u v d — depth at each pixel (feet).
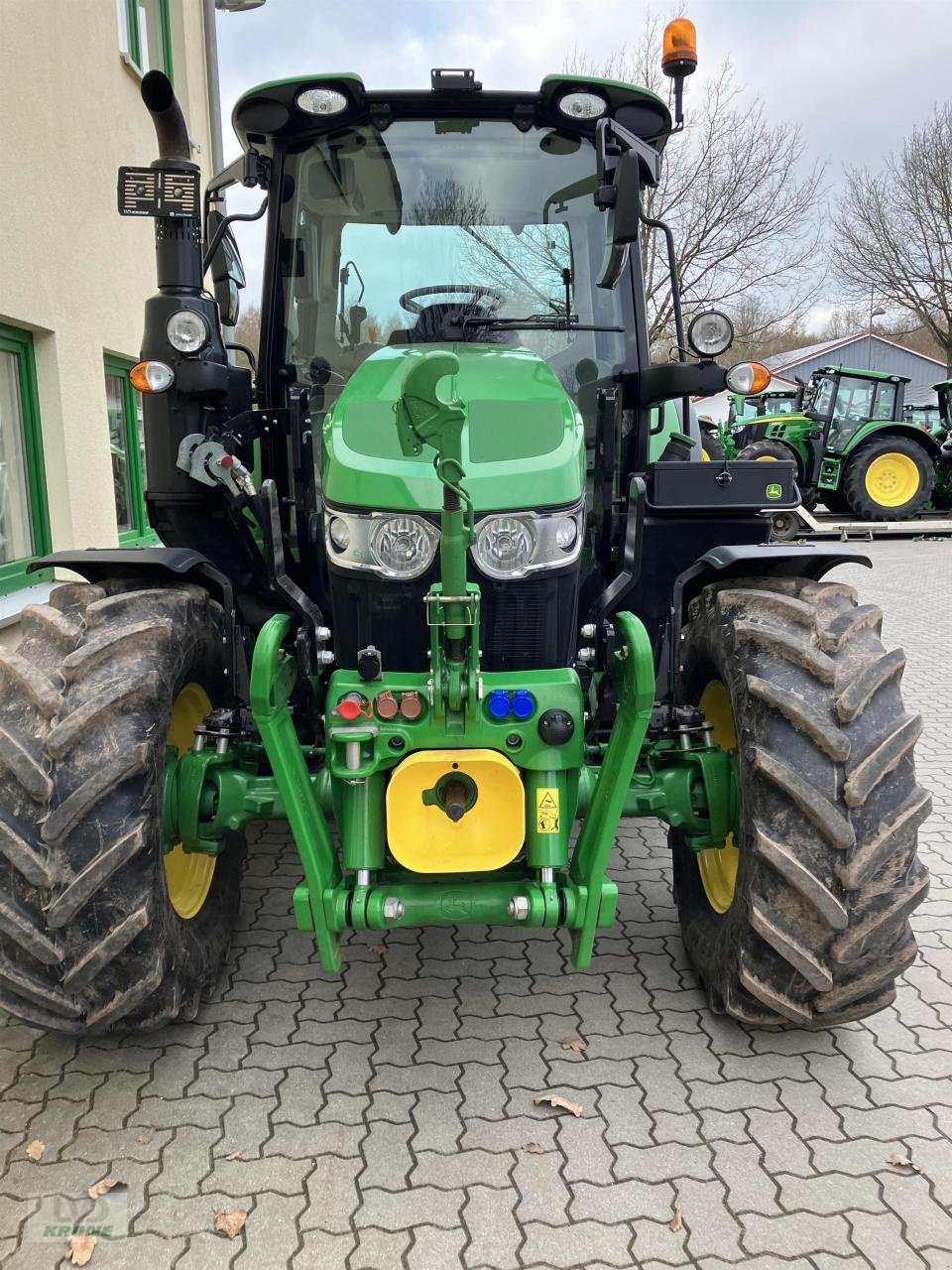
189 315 9.36
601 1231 6.65
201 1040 8.81
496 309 10.69
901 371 133.28
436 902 7.79
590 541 10.61
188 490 10.34
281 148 10.50
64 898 7.22
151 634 8.05
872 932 7.55
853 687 7.81
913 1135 7.57
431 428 6.88
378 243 10.66
